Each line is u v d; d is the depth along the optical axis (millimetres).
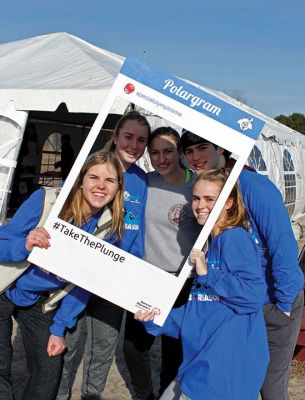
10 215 10750
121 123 3199
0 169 7609
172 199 3191
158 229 3219
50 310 2922
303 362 4824
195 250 2697
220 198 2650
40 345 2943
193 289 2793
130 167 3285
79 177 2803
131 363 3479
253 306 2631
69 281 2736
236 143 2627
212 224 2666
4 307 2916
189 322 2742
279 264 2768
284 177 13336
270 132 12156
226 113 2629
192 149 2957
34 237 2670
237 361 2611
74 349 3361
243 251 2645
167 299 2750
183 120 2641
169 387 2824
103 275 2732
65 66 8320
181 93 2633
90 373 3531
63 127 14781
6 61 9445
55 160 15102
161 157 3158
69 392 3537
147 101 2635
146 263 2740
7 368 2963
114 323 3438
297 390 4367
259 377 2658
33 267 2865
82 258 2721
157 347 5113
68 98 7066
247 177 2822
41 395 2945
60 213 2824
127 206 3174
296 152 15047
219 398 2574
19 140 7613
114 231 2885
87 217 2852
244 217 2736
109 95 2637
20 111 7516
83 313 3330
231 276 2625
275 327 2883
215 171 2742
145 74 2633
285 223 2754
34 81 7832
